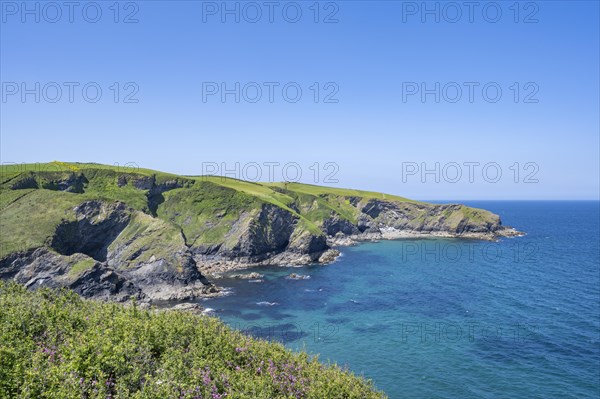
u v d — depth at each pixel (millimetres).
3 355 13547
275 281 98125
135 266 91688
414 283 94875
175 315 20219
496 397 41281
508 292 85750
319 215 179500
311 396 15328
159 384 13242
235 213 132000
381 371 46969
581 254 140750
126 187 132000
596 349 53188
